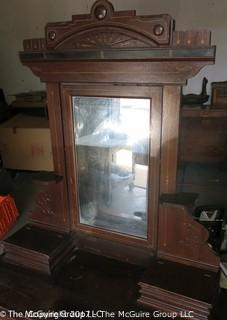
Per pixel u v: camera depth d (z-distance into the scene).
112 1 2.05
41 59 0.87
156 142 0.82
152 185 0.87
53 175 1.02
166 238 0.88
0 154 2.12
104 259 1.01
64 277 0.93
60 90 0.90
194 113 1.97
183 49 0.71
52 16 2.21
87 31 0.79
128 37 0.75
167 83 0.76
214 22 1.96
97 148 0.95
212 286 0.78
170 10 1.99
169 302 0.77
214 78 2.11
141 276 0.91
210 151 2.11
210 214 1.38
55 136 0.97
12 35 2.35
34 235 1.04
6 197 1.49
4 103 2.30
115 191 0.98
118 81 0.81
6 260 1.01
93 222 1.03
